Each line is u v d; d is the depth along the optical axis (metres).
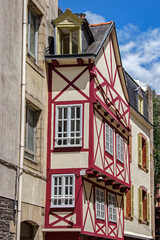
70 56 16.09
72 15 16.66
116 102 19.61
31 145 15.38
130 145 23.30
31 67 15.11
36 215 14.80
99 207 17.44
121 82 20.80
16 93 13.80
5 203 12.80
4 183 12.78
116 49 19.69
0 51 12.99
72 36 16.86
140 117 25.17
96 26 19.08
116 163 18.89
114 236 19.00
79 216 15.19
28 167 14.45
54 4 17.64
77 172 15.58
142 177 25.25
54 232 15.31
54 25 16.73
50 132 16.02
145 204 25.67
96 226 16.78
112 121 18.58
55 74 16.42
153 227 26.88
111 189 19.20
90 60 16.22
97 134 16.52
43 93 15.92
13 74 13.69
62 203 15.41
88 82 16.17
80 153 15.72
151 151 27.67
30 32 15.83
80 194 15.39
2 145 12.82
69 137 15.84
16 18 14.09
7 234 12.84
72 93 16.20
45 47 16.41
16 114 13.73
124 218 21.34
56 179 15.70
